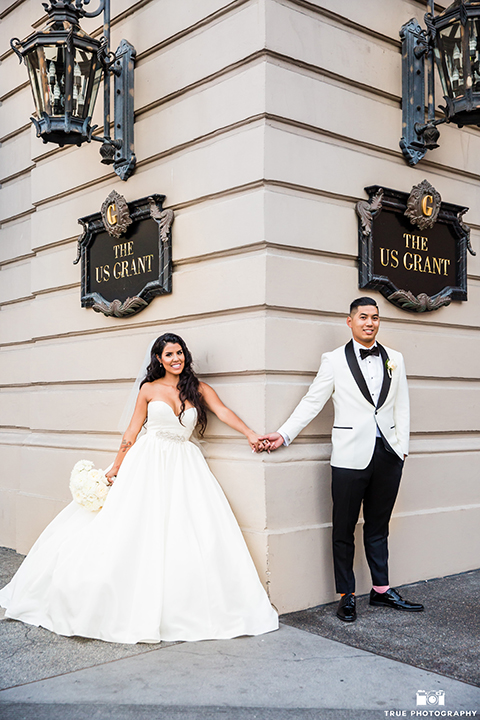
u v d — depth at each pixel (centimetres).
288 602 409
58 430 570
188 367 429
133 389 452
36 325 604
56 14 440
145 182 501
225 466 427
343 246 457
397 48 505
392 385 414
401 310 496
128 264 506
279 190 425
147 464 405
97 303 523
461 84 438
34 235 610
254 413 415
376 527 428
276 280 418
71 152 573
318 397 411
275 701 290
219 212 442
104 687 305
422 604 430
